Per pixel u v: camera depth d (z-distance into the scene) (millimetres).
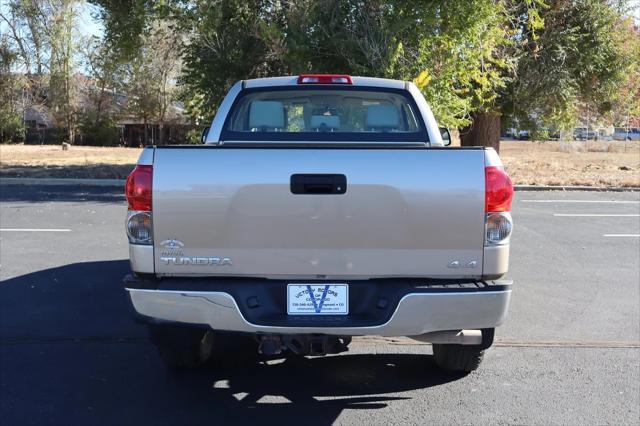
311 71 14898
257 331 3771
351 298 3836
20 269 8070
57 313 6344
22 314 6305
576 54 18500
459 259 3801
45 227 11109
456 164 3764
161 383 4742
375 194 3740
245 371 5000
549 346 5582
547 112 19812
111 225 11367
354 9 14609
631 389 4672
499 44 16500
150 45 22016
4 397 4453
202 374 4922
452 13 14227
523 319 6324
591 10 18094
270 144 4457
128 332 5820
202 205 3770
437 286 3781
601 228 11633
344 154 3750
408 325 3752
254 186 3752
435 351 4934
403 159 3752
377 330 3752
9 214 12562
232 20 17391
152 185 3779
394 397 4523
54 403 4371
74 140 51469
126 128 53938
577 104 20484
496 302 3793
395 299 3744
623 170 23188
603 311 6609
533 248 9797
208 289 3779
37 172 20875
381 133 4957
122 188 17938
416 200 3744
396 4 14172
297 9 15305
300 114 5285
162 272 3848
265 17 17312
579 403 4422
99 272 7941
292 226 3764
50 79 49594
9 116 49406
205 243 3799
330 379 4848
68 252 9070
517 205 14773
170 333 4555
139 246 3834
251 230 3775
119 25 18969
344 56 14414
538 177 20281
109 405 4352
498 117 19875
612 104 20641
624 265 8727
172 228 3795
